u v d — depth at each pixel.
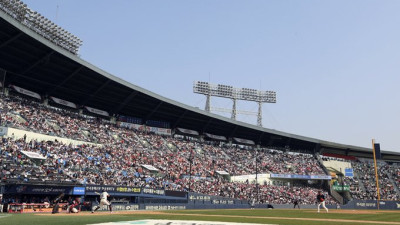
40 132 53.44
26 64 55.03
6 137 46.97
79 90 65.44
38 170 42.72
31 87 61.16
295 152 103.69
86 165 52.09
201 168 73.94
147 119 80.31
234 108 102.69
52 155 48.72
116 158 60.25
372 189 92.06
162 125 82.88
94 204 41.31
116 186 47.25
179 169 69.00
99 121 71.44
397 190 92.12
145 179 57.81
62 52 53.56
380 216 33.81
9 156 42.25
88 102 70.12
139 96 71.56
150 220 19.47
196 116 83.12
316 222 21.77
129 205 45.09
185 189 61.84
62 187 41.47
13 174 38.25
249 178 78.25
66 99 67.31
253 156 90.81
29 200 40.47
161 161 68.56
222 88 101.56
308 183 90.25
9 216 23.39
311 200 79.38
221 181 72.12
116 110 74.06
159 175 63.00
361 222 22.61
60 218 21.14
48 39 56.53
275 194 75.62
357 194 90.12
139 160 64.12
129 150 66.12
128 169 58.81
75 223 17.06
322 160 102.56
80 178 46.41
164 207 50.78
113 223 16.75
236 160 85.31
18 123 51.28
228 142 94.50
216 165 78.50
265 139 98.38
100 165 54.56
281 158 95.19
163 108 78.19
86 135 63.00
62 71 58.88
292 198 76.50
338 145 101.19
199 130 89.25
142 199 50.34
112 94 69.19
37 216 23.72
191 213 34.19
